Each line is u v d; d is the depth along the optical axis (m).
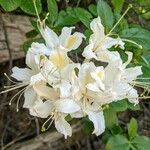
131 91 0.23
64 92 0.21
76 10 0.25
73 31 0.28
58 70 0.22
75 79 0.22
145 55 0.26
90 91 0.22
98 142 0.48
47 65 0.22
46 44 0.23
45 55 0.22
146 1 0.33
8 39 0.33
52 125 0.46
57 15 0.25
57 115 0.22
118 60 0.22
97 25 0.23
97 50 0.23
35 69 0.22
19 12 0.32
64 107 0.21
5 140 0.44
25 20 0.35
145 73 0.25
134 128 0.28
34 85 0.22
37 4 0.24
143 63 0.26
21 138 0.44
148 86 0.24
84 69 0.22
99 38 0.23
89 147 0.47
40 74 0.22
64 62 0.22
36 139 0.45
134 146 0.28
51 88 0.22
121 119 0.43
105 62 0.24
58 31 0.25
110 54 0.22
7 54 0.36
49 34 0.23
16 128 0.44
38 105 0.22
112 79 0.22
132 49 0.25
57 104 0.21
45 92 0.22
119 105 0.24
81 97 0.22
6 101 0.39
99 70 0.22
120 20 0.25
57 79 0.22
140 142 0.28
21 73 0.23
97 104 0.22
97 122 0.22
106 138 0.29
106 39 0.23
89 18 0.25
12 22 0.34
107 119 0.25
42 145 0.45
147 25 0.34
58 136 0.46
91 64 0.22
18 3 0.24
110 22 0.25
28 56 0.22
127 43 0.25
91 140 0.47
